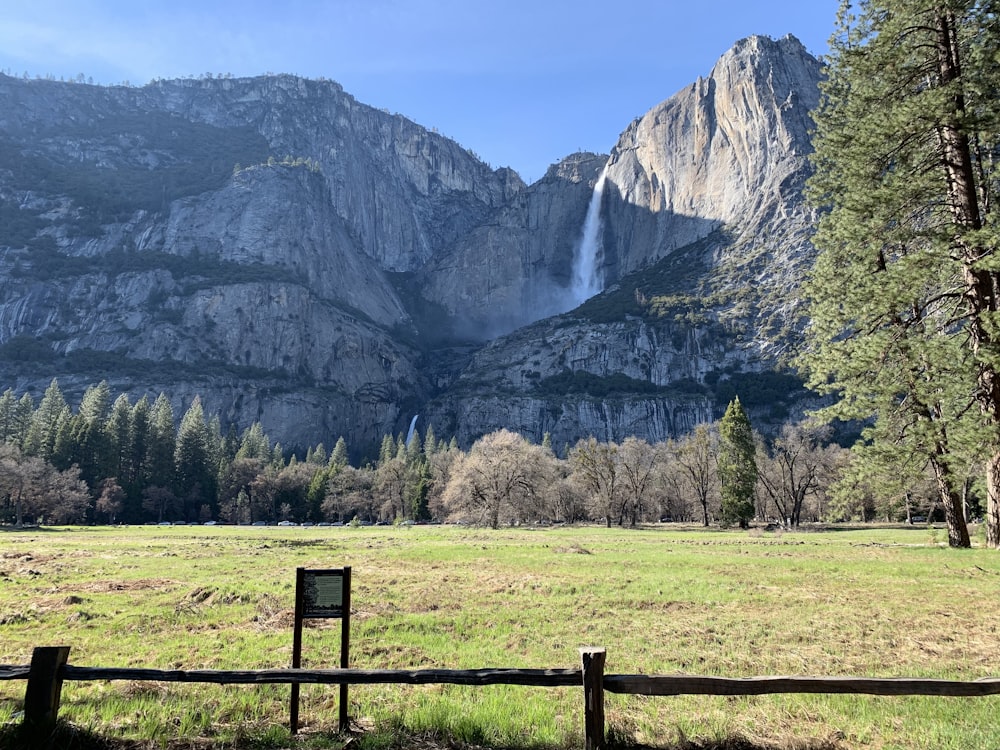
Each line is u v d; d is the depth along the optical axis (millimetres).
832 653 11195
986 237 18047
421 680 7035
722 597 16641
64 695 8734
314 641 12203
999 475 25438
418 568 23672
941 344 19516
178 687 9133
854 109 23312
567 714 8219
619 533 58500
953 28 21234
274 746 7133
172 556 29625
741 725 7766
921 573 20312
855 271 22672
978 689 6762
